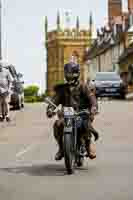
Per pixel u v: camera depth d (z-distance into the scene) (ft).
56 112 40.06
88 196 31.42
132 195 31.60
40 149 53.31
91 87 40.37
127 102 137.18
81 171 40.09
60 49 499.92
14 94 117.08
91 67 365.61
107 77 167.63
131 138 60.85
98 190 33.14
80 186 34.42
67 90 39.83
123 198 30.83
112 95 163.12
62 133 39.70
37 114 100.68
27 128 74.74
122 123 78.38
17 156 48.60
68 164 38.37
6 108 85.35
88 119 40.16
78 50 496.23
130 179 36.70
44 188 33.88
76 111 39.65
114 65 289.12
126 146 54.24
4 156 48.75
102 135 63.77
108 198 30.86
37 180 36.63
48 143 57.93
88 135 40.45
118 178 37.09
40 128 74.38
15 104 118.42
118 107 114.52
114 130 69.15
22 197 31.32
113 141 58.13
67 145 38.24
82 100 40.14
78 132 40.32
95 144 55.77
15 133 68.54
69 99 39.68
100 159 45.88
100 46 330.34
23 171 40.40
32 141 59.88
